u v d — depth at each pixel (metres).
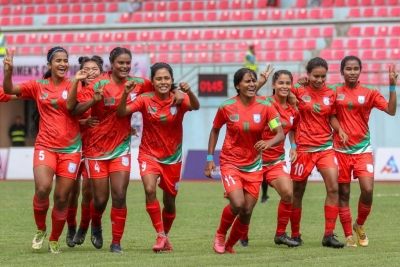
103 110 28.31
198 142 80.62
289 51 89.75
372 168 31.25
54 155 27.86
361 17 92.44
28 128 90.31
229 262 25.58
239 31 93.19
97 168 28.52
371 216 43.09
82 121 28.44
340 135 30.69
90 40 96.88
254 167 28.48
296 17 94.19
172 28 95.38
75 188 30.23
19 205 50.06
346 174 31.41
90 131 28.52
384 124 78.31
